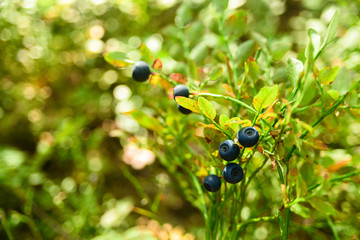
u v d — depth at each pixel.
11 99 0.48
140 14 0.50
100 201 0.45
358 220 0.27
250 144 0.18
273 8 0.50
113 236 0.33
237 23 0.26
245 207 0.30
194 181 0.25
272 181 0.31
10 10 0.41
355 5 0.37
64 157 0.46
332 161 0.25
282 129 0.18
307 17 0.48
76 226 0.37
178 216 0.45
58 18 0.48
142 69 0.22
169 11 0.52
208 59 0.36
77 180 0.45
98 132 0.47
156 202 0.36
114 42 0.49
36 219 0.41
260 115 0.18
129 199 0.40
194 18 0.39
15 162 0.38
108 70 0.50
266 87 0.17
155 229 0.34
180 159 0.26
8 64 0.48
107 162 0.46
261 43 0.26
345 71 0.18
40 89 0.50
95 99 0.49
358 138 0.33
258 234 0.32
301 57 0.21
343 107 0.18
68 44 0.50
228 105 0.23
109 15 0.51
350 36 0.35
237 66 0.24
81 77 0.51
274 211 0.29
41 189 0.44
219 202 0.23
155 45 0.39
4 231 0.40
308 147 0.18
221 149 0.18
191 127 0.26
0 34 0.45
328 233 0.31
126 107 0.44
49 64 0.50
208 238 0.23
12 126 0.48
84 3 0.48
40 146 0.43
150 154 0.37
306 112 0.21
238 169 0.19
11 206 0.41
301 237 0.31
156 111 0.30
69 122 0.43
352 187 0.29
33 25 0.46
